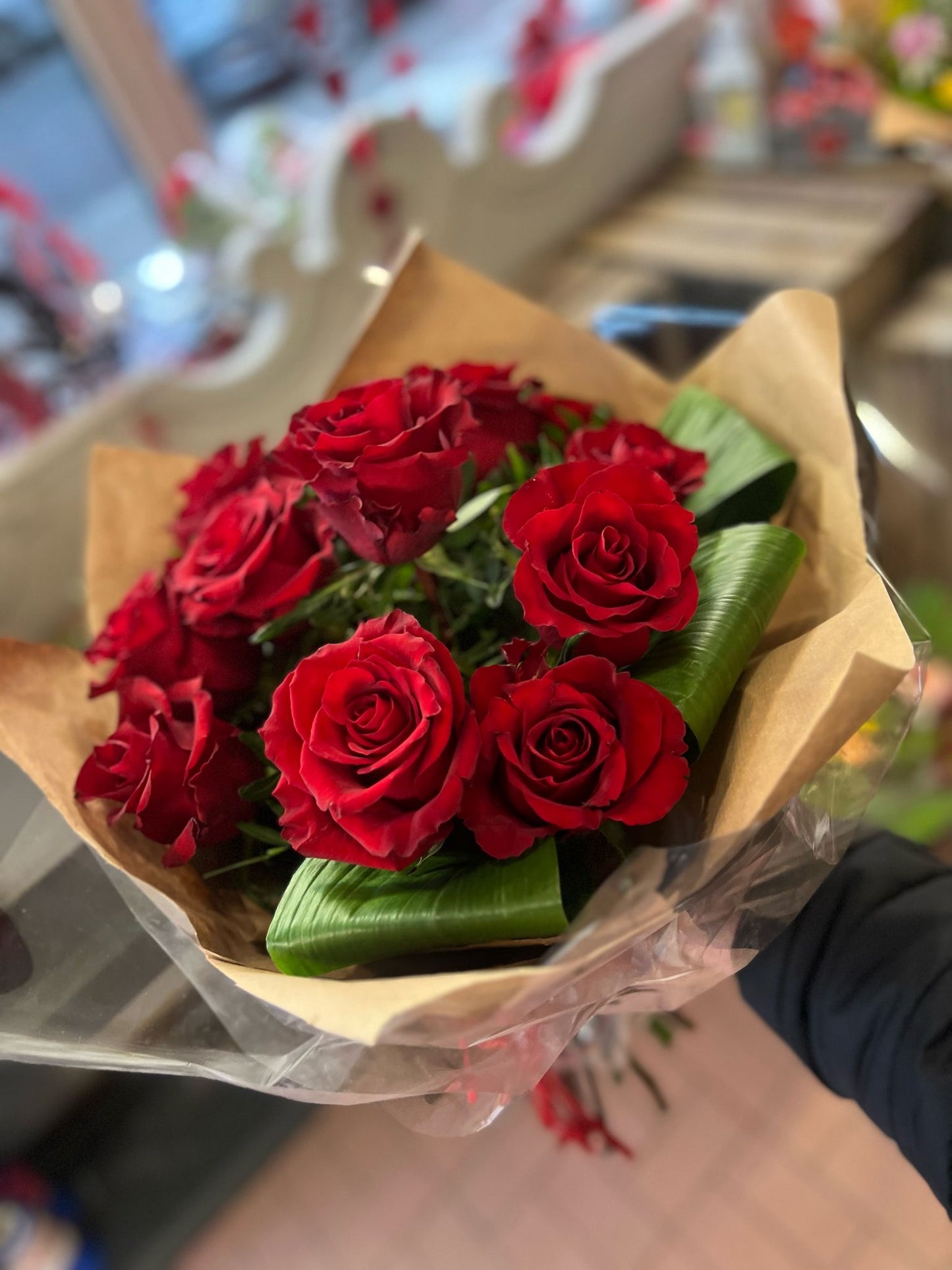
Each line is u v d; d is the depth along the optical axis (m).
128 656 0.47
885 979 0.47
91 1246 1.27
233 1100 1.35
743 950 0.45
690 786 0.43
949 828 1.14
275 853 0.46
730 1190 1.13
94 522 0.65
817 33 1.59
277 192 1.51
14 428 1.42
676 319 0.70
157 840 0.46
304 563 0.48
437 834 0.38
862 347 1.40
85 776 0.46
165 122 1.61
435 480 0.42
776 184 1.63
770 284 1.40
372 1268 1.21
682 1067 1.23
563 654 0.41
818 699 0.39
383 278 0.67
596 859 0.41
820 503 0.51
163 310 1.52
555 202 1.65
